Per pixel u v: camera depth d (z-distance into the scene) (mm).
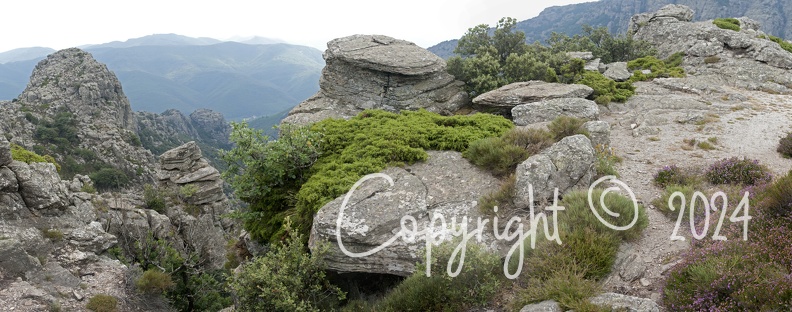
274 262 9180
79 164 74312
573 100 17094
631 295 6957
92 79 101750
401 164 12023
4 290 11633
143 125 141625
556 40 45719
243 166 12984
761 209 8023
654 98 20719
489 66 22922
